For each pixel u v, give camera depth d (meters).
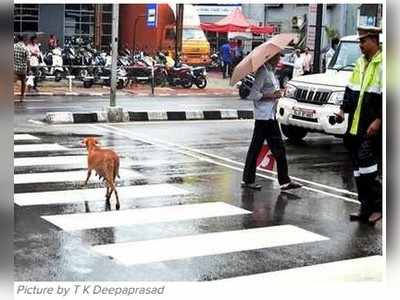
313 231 6.90
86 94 19.52
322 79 11.86
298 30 26.23
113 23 14.38
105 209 7.36
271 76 8.35
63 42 24.05
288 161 10.69
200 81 22.66
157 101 18.61
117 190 8.20
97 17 24.59
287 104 11.97
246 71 8.23
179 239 6.45
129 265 5.73
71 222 6.84
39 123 13.52
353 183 9.19
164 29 24.12
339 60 12.59
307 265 5.90
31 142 11.23
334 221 7.29
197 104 18.16
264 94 8.39
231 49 25.94
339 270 5.80
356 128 7.25
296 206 7.86
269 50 8.25
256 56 8.22
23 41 19.02
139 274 5.55
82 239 6.34
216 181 8.96
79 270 5.58
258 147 8.55
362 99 7.17
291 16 26.80
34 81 19.12
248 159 8.59
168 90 21.89
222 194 8.27
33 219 6.88
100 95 19.48
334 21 24.78
